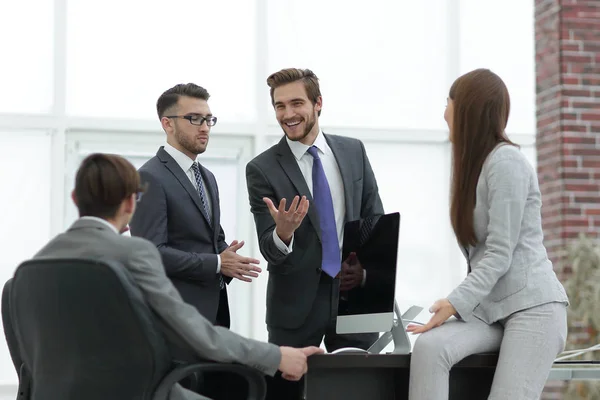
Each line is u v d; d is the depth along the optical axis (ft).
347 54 27.58
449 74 28.02
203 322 9.88
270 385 12.14
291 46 27.25
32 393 10.23
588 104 24.93
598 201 24.85
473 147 11.75
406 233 27.78
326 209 14.25
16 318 10.07
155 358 9.51
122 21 26.30
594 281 23.39
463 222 11.75
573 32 24.91
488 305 11.62
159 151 14.66
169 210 14.17
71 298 9.45
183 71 26.53
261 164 14.42
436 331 11.47
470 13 28.25
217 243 14.89
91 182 9.96
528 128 28.22
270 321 14.24
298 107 14.17
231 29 26.84
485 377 12.46
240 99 26.73
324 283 14.16
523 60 28.37
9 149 25.73
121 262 9.65
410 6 28.02
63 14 25.95
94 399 9.60
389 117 27.71
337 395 12.12
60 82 25.82
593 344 23.07
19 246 25.67
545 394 24.56
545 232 25.30
